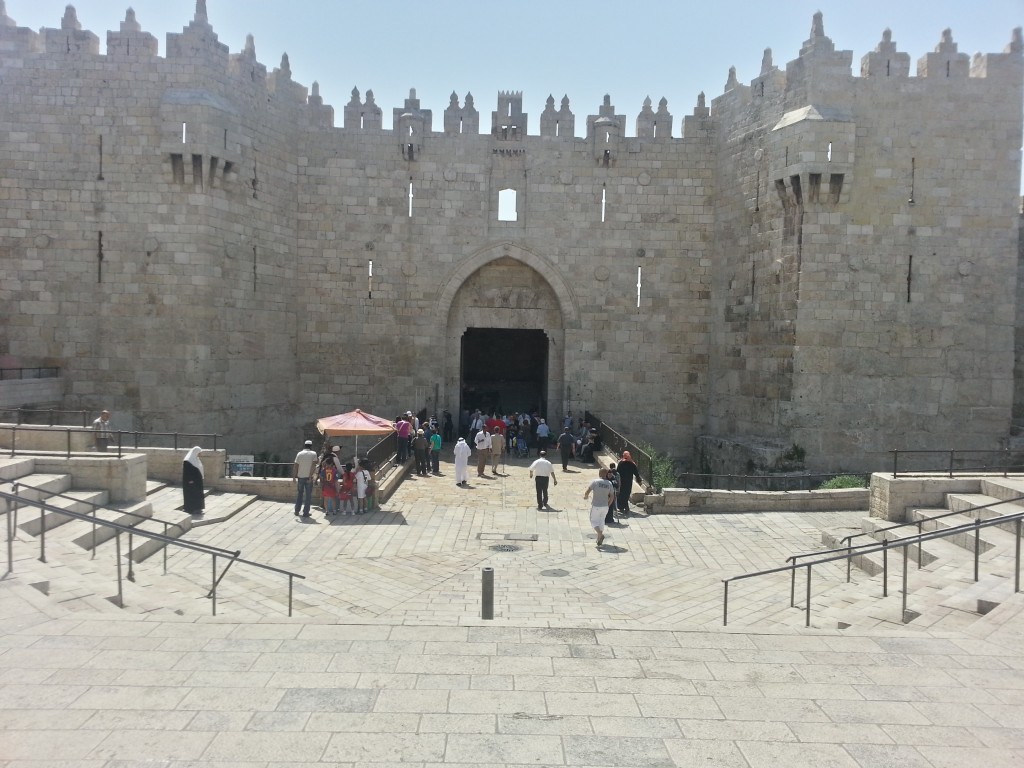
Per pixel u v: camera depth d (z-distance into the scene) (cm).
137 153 3184
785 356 3288
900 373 3228
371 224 3831
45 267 3216
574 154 3866
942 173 3206
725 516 2494
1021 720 950
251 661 1075
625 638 1202
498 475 3170
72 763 816
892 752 873
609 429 3475
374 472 2600
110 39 3178
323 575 1814
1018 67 3195
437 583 1797
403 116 3797
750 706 976
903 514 2148
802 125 3162
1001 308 3231
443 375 3922
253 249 3494
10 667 1039
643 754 857
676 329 3881
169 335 3188
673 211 3859
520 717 934
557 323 3975
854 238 3198
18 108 3200
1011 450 3203
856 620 1433
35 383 3033
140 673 1028
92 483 2072
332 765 820
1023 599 1376
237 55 3353
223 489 2514
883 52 3192
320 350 3850
